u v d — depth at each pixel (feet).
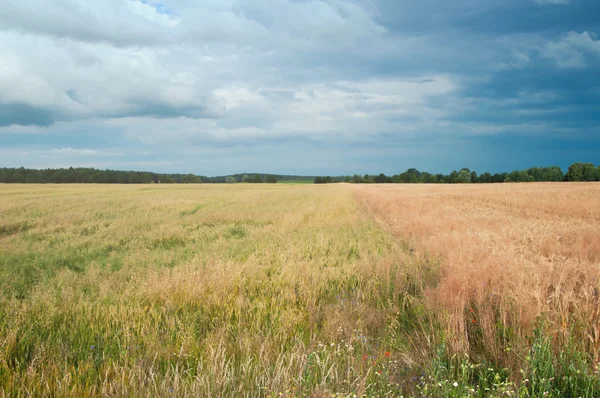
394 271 23.99
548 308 13.94
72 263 29.81
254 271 23.90
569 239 30.83
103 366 12.05
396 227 46.47
